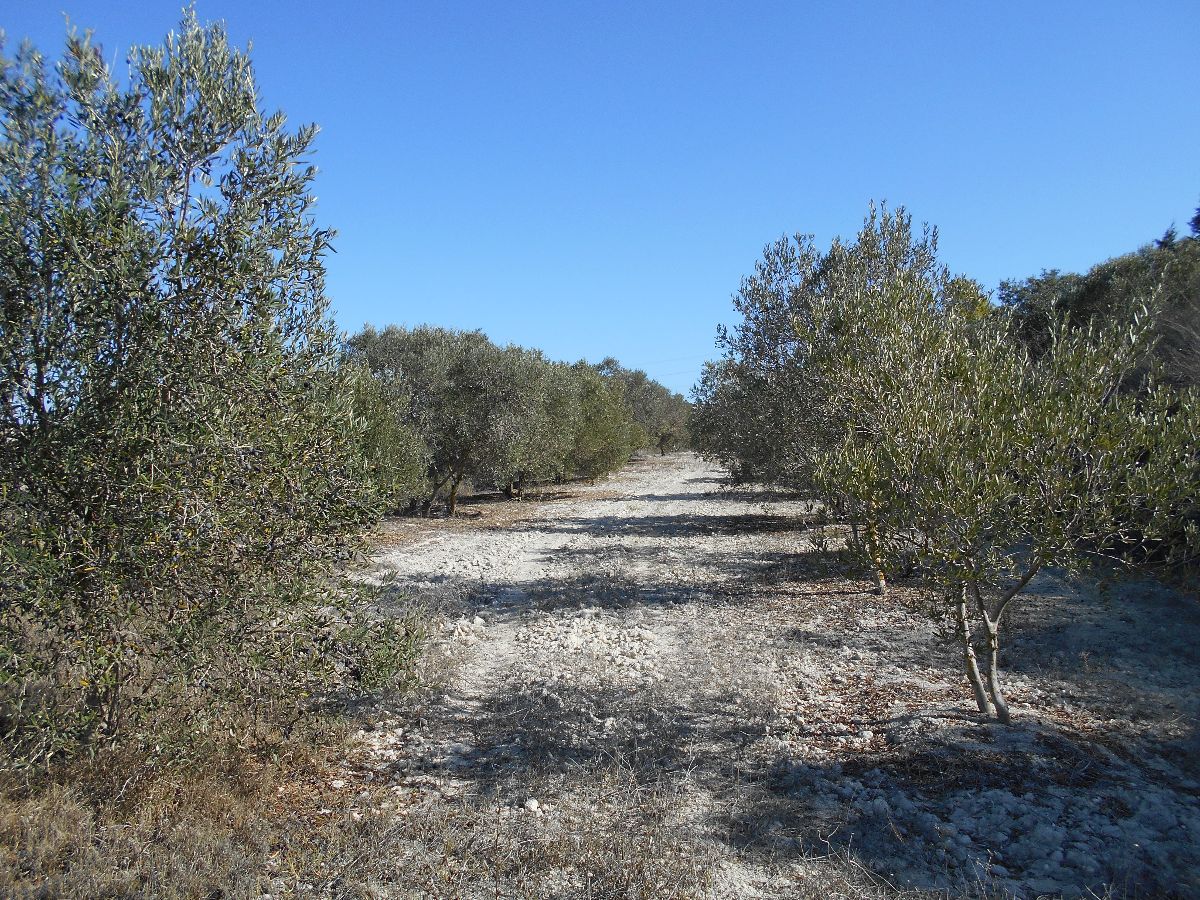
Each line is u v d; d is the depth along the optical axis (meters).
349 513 6.11
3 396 5.00
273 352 5.70
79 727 5.17
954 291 8.49
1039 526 6.01
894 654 9.54
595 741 7.09
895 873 4.77
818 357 8.88
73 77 5.28
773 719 7.52
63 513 5.04
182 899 4.27
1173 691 7.63
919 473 6.39
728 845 5.17
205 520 5.16
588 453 38.97
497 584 14.78
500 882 4.68
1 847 4.45
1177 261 17.09
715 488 37.75
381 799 5.91
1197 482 5.71
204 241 5.25
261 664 5.58
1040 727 6.88
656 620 11.88
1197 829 5.04
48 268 4.94
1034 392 6.23
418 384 25.64
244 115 5.56
